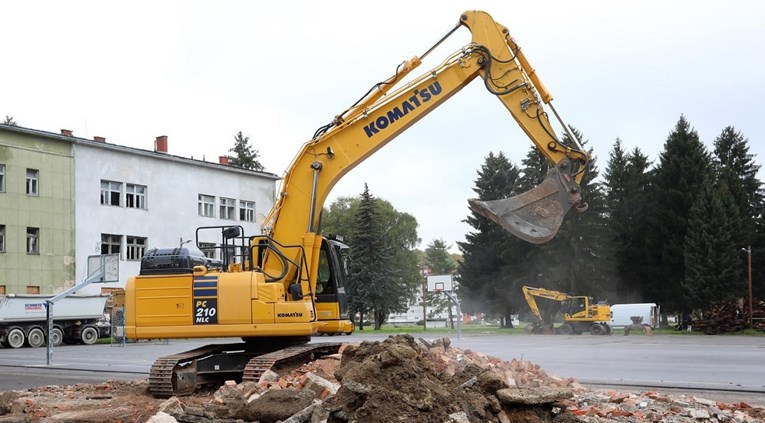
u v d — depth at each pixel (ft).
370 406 22.79
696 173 192.75
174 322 41.73
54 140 148.56
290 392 28.50
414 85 45.37
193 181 174.29
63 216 148.77
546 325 164.35
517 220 43.16
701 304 172.24
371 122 45.11
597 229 186.70
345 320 47.14
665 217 193.67
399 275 218.79
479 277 219.61
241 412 28.02
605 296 189.26
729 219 176.24
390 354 24.31
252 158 275.18
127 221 159.94
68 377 61.77
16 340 119.85
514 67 45.27
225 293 41.52
